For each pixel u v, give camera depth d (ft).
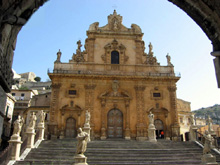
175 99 129.18
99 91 127.85
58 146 89.56
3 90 20.83
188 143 98.84
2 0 17.47
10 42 21.20
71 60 132.57
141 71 133.28
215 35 21.67
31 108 163.84
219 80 21.08
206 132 67.56
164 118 126.00
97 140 112.37
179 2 23.32
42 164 68.74
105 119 123.34
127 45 138.62
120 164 70.23
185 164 70.90
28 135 83.41
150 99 128.47
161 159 75.87
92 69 131.34
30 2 20.48
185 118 191.72
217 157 80.12
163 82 132.26
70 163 70.08
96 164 69.72
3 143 136.15
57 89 125.59
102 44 137.28
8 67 21.01
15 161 68.18
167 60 137.90
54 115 120.78
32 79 352.90
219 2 19.65
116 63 134.72
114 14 143.95
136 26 141.90
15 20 19.61
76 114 123.44
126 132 121.08
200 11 22.00
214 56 21.62
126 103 126.21
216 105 494.18
